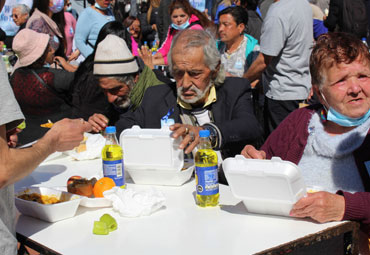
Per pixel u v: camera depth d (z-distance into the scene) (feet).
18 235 4.98
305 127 6.58
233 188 5.20
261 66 12.53
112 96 9.75
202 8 22.58
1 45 17.84
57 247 4.58
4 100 4.22
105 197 5.53
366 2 18.47
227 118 8.16
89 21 16.92
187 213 5.41
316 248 5.57
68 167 7.88
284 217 5.21
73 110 11.53
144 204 5.33
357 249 5.15
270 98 12.98
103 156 6.13
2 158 4.22
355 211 4.99
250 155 6.23
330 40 5.86
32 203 5.27
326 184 6.24
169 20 22.40
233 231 4.84
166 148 6.15
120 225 5.10
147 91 8.77
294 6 11.96
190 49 7.55
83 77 11.27
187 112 8.34
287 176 4.74
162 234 4.81
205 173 5.54
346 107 5.79
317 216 4.96
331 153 6.17
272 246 4.46
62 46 14.98
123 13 26.66
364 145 5.92
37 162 4.70
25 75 11.66
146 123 8.52
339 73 5.69
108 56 9.37
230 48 15.30
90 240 4.72
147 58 11.07
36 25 14.07
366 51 5.74
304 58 12.38
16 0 19.07
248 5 17.66
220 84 8.30
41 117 11.91
